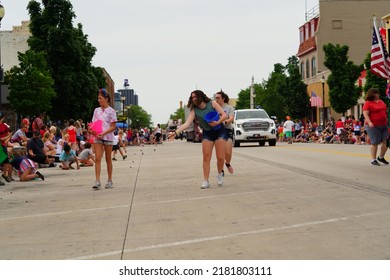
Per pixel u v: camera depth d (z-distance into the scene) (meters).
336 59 55.47
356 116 60.25
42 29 61.47
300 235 7.10
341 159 20.08
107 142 13.26
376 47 20.75
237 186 12.46
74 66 62.56
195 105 12.22
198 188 12.42
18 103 48.94
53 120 62.78
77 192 12.88
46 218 9.23
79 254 6.54
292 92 69.06
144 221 8.52
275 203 9.76
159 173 17.03
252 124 34.66
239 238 7.07
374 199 9.80
